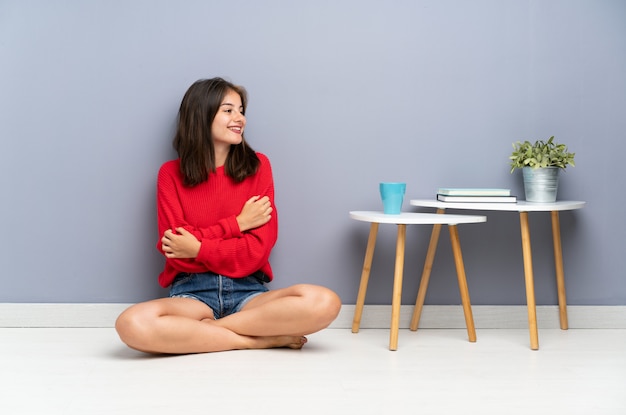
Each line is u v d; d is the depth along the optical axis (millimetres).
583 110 2268
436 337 2092
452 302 2271
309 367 1691
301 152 2213
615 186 2281
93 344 1942
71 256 2182
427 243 2256
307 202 2225
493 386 1542
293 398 1434
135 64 2162
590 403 1421
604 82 2268
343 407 1377
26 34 2139
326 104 2213
